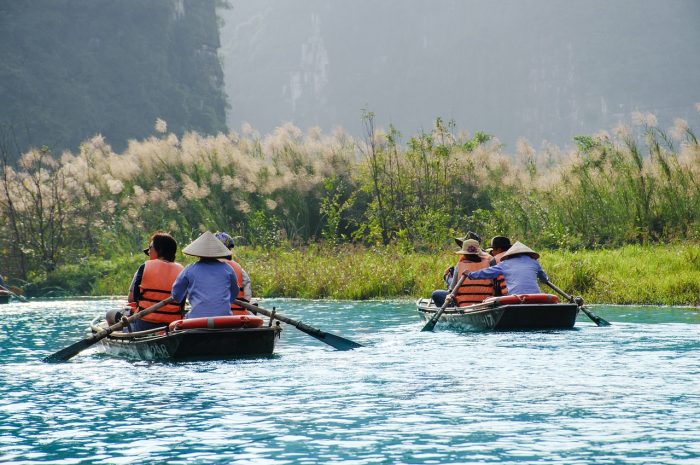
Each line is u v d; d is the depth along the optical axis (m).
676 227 60.25
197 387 20.92
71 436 16.03
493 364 23.55
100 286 62.22
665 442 15.07
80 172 74.62
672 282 42.84
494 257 34.62
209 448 15.06
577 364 23.25
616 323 32.78
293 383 21.28
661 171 63.06
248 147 80.38
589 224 63.22
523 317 30.94
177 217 71.81
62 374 23.31
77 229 71.12
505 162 72.19
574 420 16.78
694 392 19.31
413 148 72.38
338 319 37.38
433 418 17.12
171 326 25.94
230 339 25.59
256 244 68.56
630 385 20.17
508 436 15.62
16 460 14.45
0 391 20.67
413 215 68.69
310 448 14.97
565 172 66.94
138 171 75.25
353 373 22.62
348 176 73.25
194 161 74.81
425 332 32.00
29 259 68.94
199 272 27.08
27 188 70.62
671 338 28.28
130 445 15.34
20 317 41.97
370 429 16.30
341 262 56.12
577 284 44.66
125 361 26.06
